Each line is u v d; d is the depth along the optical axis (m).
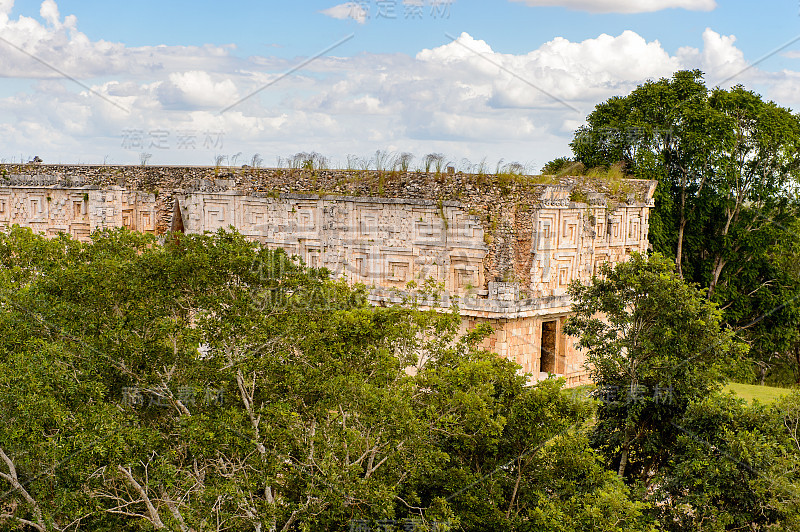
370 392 21.62
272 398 23.19
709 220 55.34
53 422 21.09
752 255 54.31
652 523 25.61
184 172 49.66
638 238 48.44
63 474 20.12
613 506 22.42
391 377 23.53
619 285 30.42
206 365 22.55
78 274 24.95
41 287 25.14
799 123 54.88
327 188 43.53
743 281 55.16
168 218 49.66
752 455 25.06
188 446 21.55
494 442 22.81
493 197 39.81
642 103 56.00
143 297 23.80
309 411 23.02
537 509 22.08
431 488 23.61
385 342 25.59
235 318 23.27
